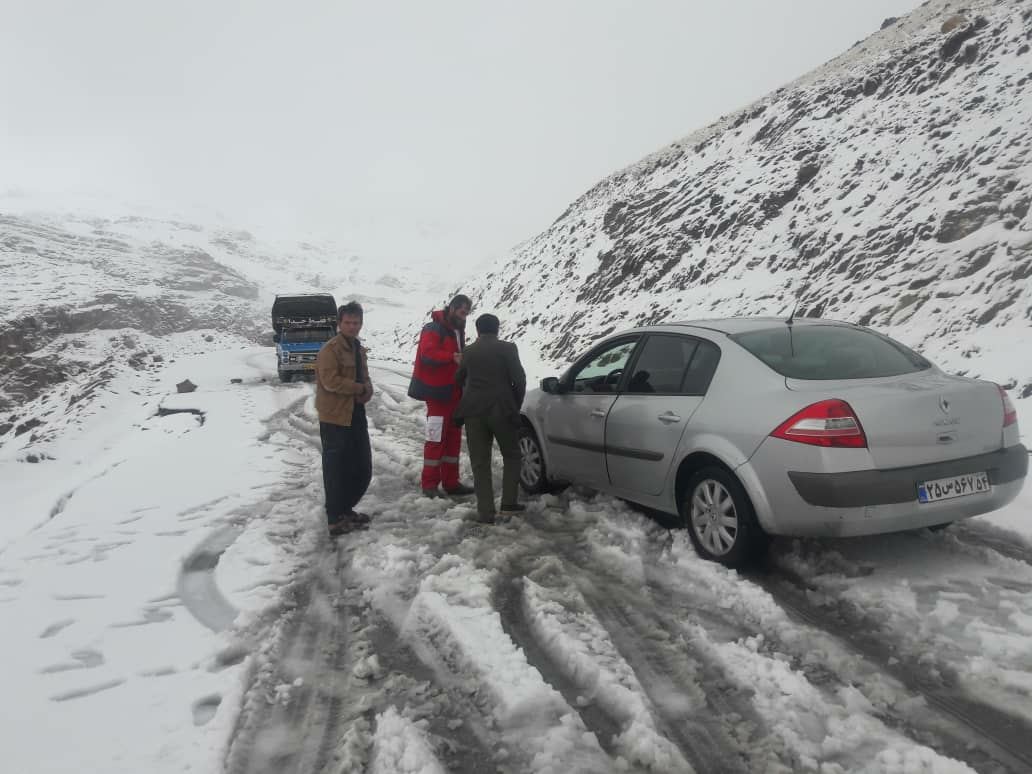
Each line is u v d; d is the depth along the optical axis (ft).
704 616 11.73
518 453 18.43
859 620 11.28
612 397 17.01
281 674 10.42
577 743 8.29
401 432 33.60
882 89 65.67
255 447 31.30
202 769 8.02
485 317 18.25
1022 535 14.51
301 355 69.87
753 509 12.90
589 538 15.67
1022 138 38.93
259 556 15.92
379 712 9.21
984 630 10.52
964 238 35.70
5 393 131.64
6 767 8.13
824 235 48.32
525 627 11.63
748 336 14.74
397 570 14.40
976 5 74.95
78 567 15.60
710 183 75.77
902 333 32.73
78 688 10.11
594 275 79.77
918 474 11.87
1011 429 13.08
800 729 8.45
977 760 7.74
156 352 164.04
